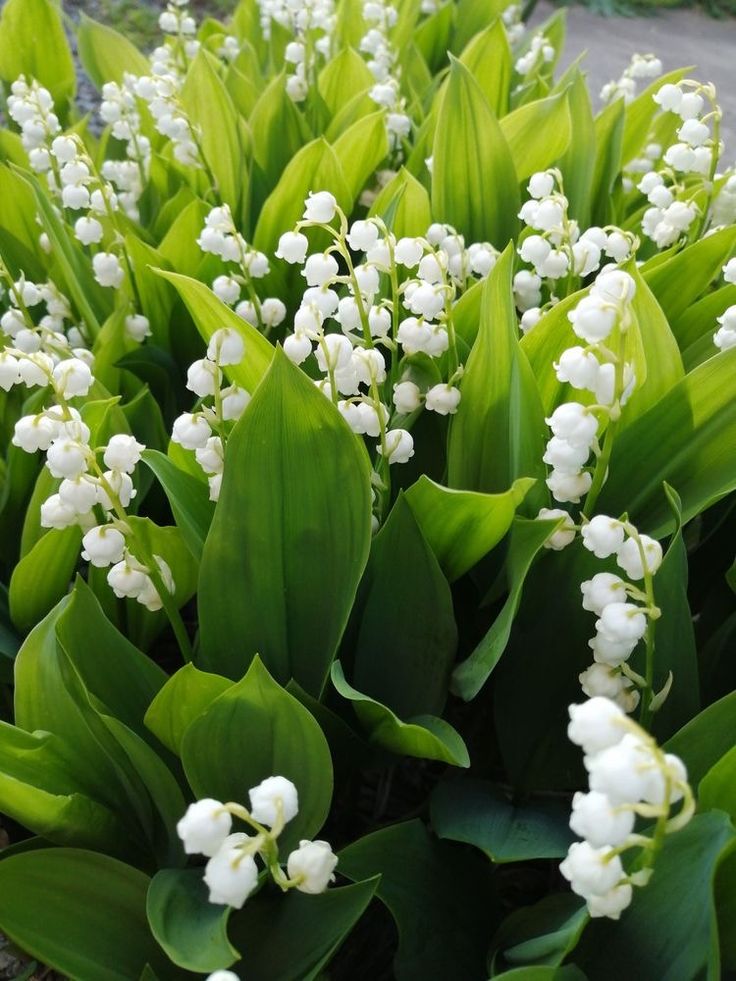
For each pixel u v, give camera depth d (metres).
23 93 0.37
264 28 0.56
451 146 0.33
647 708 0.20
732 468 0.23
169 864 0.22
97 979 0.18
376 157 0.38
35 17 0.46
